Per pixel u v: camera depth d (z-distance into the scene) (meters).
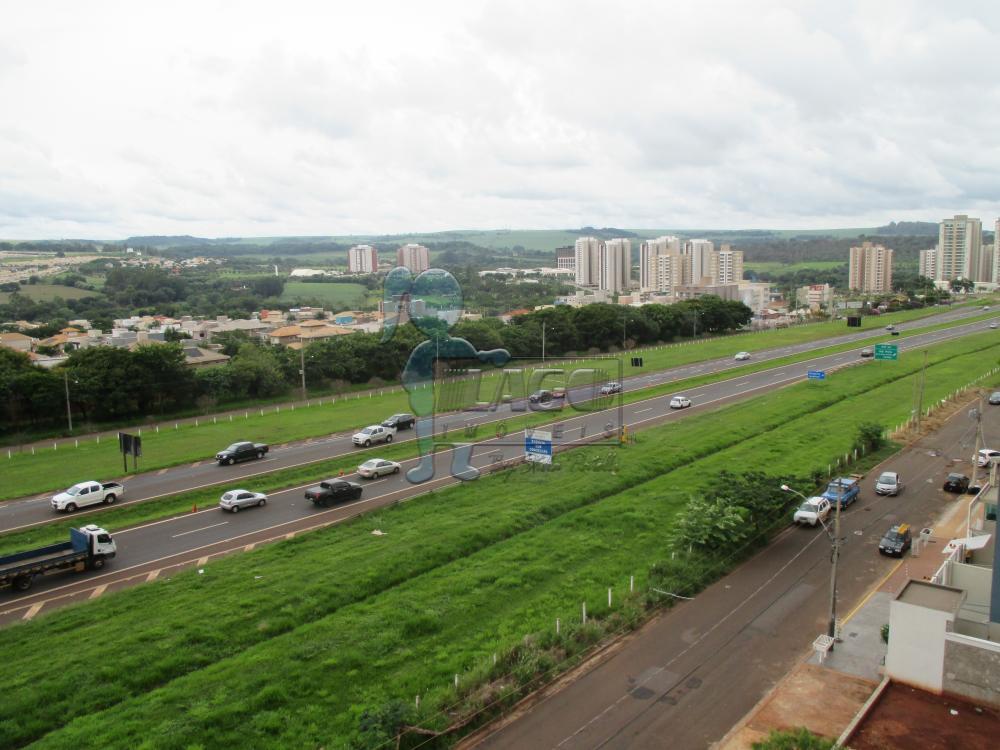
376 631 32.56
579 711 28.11
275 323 183.38
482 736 26.64
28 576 37.56
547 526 46.25
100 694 27.61
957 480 53.94
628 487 54.41
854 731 24.67
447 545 41.97
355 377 98.75
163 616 33.59
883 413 79.06
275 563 39.91
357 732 25.58
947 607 27.14
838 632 33.62
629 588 37.53
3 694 27.28
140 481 56.06
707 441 66.00
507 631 33.06
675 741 26.23
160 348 82.56
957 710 25.97
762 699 28.78
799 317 194.00
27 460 63.22
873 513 50.00
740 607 36.66
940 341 135.00
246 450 61.41
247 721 26.14
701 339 148.62
